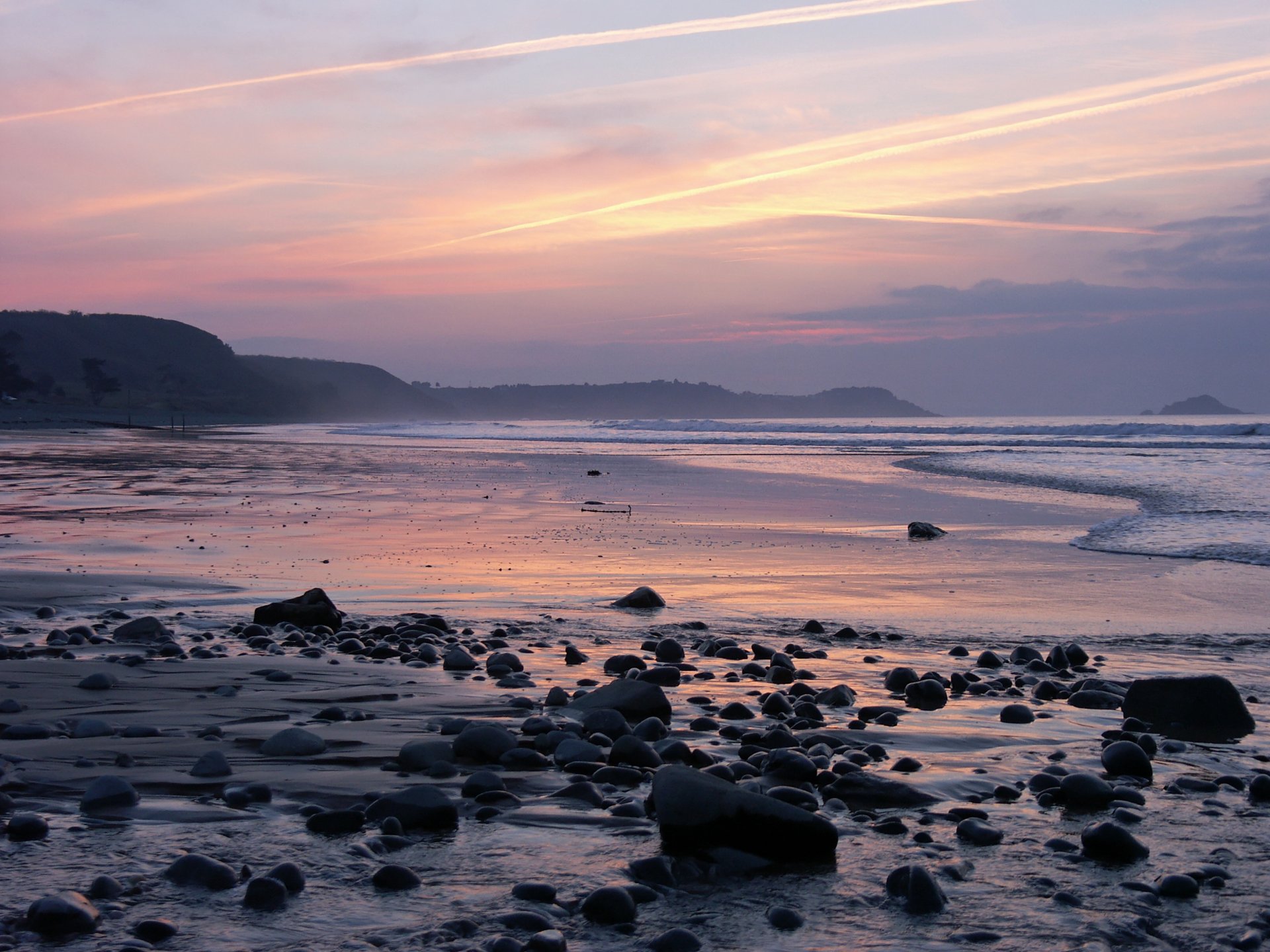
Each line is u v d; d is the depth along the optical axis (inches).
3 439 2479.1
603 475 1230.9
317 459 1628.9
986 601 413.4
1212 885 129.2
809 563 518.3
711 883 128.6
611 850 138.9
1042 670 290.4
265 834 141.9
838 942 111.0
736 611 390.3
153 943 106.7
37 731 196.9
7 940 105.4
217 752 174.9
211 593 409.4
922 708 241.3
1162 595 427.2
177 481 1061.8
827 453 1923.0
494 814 153.5
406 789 152.3
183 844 137.1
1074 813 160.7
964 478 1174.3
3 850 133.5
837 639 339.9
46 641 302.7
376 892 122.0
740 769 178.5
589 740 196.7
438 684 256.2
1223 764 194.4
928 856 139.0
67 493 895.7
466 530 647.8
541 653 308.2
